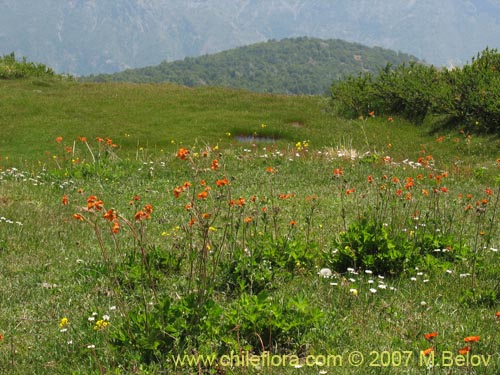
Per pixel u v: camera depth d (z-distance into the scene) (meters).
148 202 13.43
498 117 24.02
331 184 15.47
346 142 25.94
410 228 9.76
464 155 22.67
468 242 9.49
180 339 5.49
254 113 33.12
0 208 12.51
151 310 6.34
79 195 14.48
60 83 43.00
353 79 33.47
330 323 6.02
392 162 19.31
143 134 28.41
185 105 35.50
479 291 6.97
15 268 8.58
